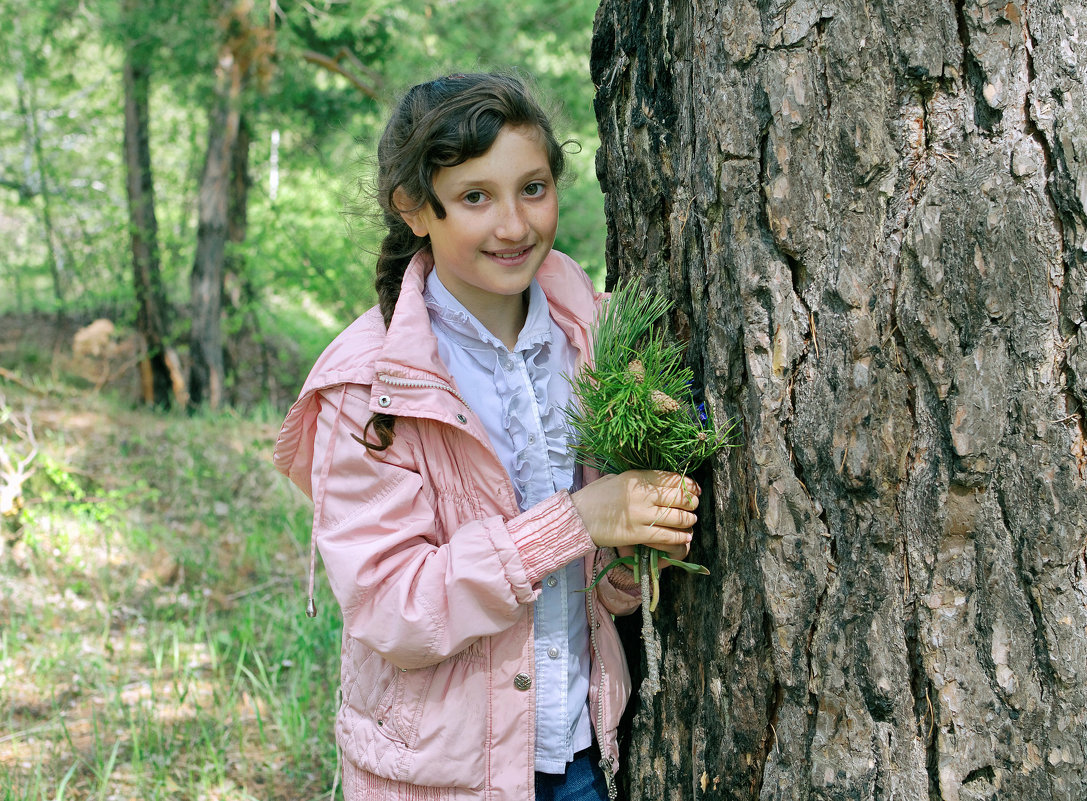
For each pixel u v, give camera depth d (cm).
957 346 110
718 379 130
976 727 113
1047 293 108
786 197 118
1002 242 108
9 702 300
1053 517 108
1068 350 107
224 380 927
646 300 140
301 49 771
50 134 963
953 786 114
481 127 134
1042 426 108
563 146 167
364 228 180
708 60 124
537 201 143
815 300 118
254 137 952
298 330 1148
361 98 880
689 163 134
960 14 108
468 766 143
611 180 154
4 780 250
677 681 147
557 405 154
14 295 1124
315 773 271
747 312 123
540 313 158
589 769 160
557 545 135
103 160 945
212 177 866
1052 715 110
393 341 140
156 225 909
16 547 427
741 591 130
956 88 109
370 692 149
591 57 158
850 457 116
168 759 268
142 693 313
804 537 121
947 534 113
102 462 575
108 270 962
